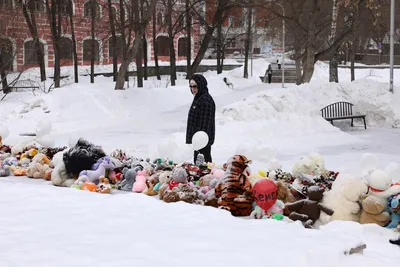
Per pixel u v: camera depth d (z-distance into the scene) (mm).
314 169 7203
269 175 7168
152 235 4969
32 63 43469
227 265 4129
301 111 15680
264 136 14336
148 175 7836
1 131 10539
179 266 4125
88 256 4367
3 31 32656
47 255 4422
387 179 5805
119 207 6223
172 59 34562
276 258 4277
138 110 22266
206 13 35844
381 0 27469
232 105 15430
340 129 16984
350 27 25016
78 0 46531
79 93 21516
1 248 4648
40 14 43469
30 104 20531
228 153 12617
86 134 16750
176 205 6270
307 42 24797
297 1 30422
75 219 5672
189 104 24969
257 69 50969
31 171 8828
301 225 5566
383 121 17828
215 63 57438
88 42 48500
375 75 42469
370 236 5531
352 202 5906
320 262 4320
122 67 24578
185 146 8328
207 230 5125
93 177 7898
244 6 27516
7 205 6383
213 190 6723
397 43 57062
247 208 6254
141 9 28422
